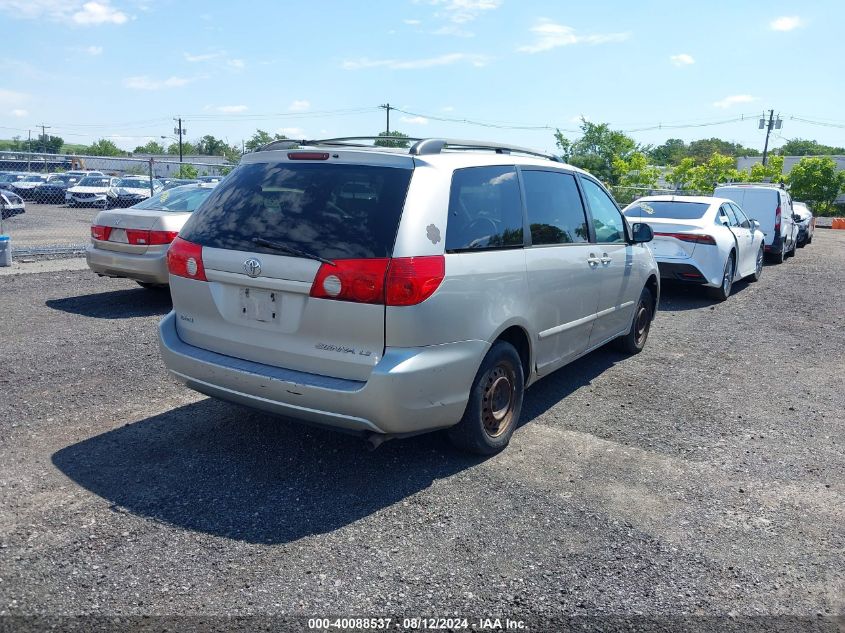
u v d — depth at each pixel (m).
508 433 4.57
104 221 8.70
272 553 3.26
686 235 10.17
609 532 3.59
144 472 4.04
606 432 5.01
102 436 4.54
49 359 6.20
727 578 3.22
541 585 3.10
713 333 8.50
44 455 4.22
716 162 46.09
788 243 18.11
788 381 6.50
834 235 33.34
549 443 4.76
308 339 3.75
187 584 3.00
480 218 4.19
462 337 3.90
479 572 3.18
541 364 4.91
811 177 53.44
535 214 4.81
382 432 3.71
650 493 4.06
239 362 3.97
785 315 9.80
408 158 3.88
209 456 4.29
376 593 2.99
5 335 6.99
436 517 3.66
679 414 5.47
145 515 3.56
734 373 6.71
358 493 3.89
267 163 4.19
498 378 4.39
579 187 5.62
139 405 5.13
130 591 2.94
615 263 5.98
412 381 3.62
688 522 3.73
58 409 4.99
